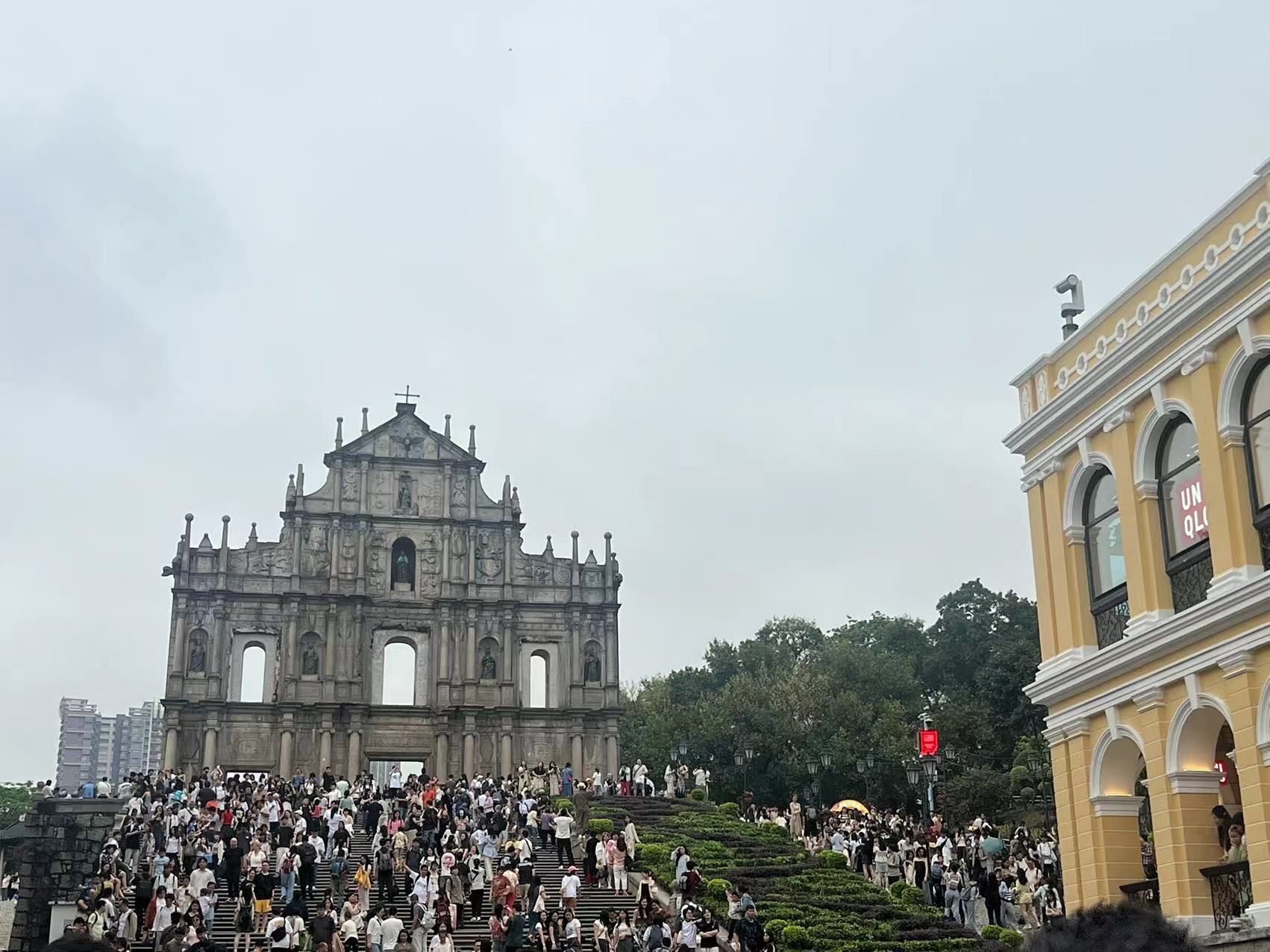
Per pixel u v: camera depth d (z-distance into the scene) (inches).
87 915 1665.8
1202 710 1151.6
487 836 2169.0
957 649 4965.6
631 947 1676.9
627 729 4827.8
